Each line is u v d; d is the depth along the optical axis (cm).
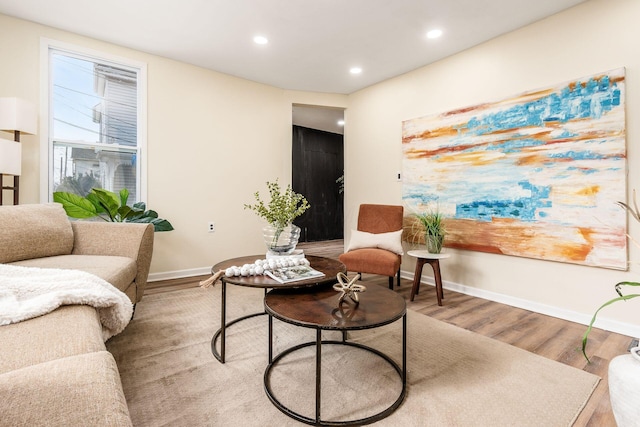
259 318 242
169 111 349
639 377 97
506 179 284
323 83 414
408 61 345
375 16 263
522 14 258
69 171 304
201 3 249
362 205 367
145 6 253
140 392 148
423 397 147
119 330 138
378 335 215
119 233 229
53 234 209
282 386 155
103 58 310
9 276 136
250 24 277
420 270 295
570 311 249
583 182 240
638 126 218
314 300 157
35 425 49
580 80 241
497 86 293
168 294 297
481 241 302
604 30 231
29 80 277
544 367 174
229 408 138
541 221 262
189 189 365
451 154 326
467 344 201
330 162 723
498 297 292
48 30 284
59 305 117
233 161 395
